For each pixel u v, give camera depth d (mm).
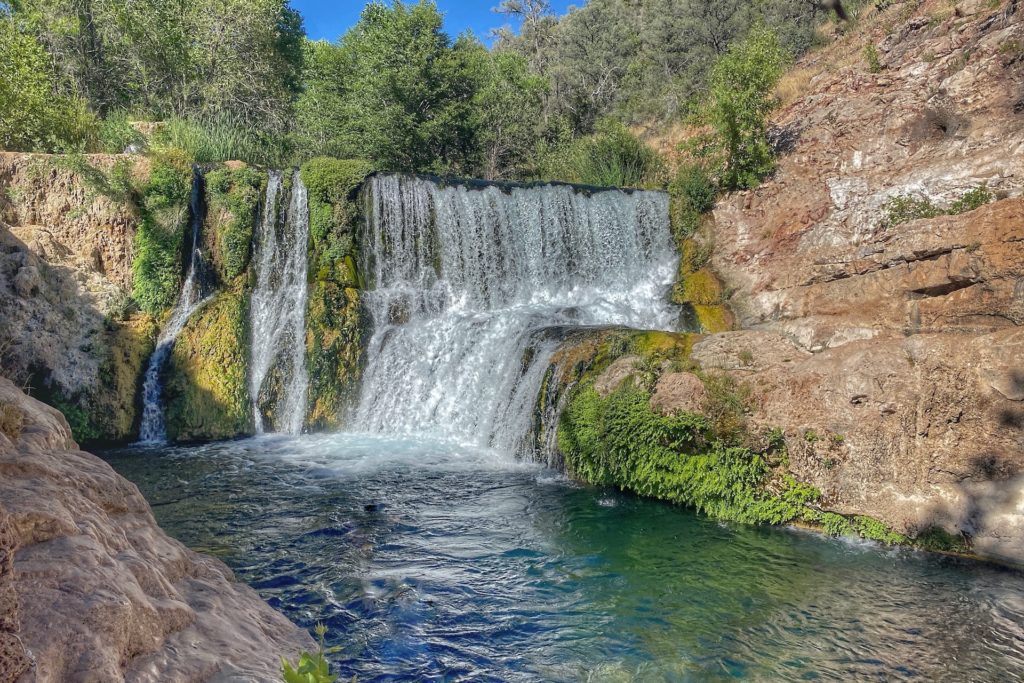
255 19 28125
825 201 14953
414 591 7180
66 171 14547
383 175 16609
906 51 16969
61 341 13359
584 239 17531
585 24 42344
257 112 28656
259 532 8664
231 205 15602
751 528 9359
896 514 8914
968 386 8805
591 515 9633
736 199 17031
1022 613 7023
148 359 14289
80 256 14469
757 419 9969
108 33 25484
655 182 21500
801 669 6016
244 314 15109
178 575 4625
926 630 6703
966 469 8656
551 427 11844
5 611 2199
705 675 5879
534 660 6004
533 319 14586
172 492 10219
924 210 13094
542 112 32469
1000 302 9633
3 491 3580
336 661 5754
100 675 2914
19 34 17453
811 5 28359
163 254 14867
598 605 7094
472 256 16984
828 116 17234
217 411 14133
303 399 14531
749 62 17312
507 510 9734
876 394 9375
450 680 5609
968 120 13922
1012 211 9664
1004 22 14312
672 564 8148
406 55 28781
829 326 12016
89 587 3271
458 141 29812
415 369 14516
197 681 3504
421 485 10727
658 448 10211
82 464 4645
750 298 14914
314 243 15984
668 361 11227
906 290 11258
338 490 10391
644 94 33312
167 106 26641
